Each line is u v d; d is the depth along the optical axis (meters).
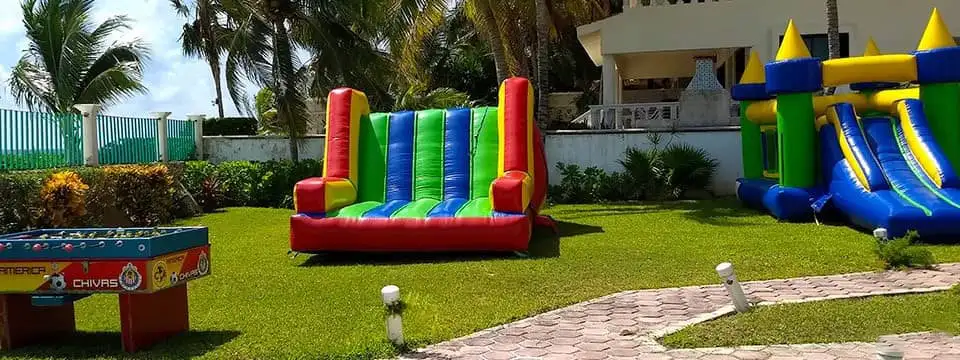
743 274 8.41
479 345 5.96
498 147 11.68
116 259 5.86
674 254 9.84
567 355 5.64
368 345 5.89
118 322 7.02
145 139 17.61
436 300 7.55
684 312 6.82
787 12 20.88
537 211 12.27
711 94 18.92
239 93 20.41
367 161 11.98
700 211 14.94
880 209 10.63
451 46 36.38
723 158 18.55
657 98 31.80
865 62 12.17
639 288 7.89
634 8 21.52
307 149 20.92
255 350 5.90
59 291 5.93
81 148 14.86
